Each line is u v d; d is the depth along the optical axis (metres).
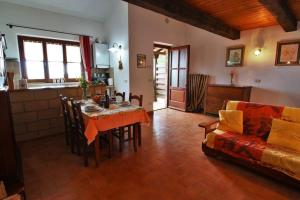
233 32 4.59
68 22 4.88
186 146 3.17
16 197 1.58
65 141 3.40
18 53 4.30
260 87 4.66
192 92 5.96
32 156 2.79
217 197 1.91
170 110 5.98
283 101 4.33
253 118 2.69
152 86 5.45
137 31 4.84
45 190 2.01
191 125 4.34
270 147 2.25
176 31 5.82
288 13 3.20
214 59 5.51
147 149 3.05
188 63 5.54
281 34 4.23
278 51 4.28
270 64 4.45
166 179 2.22
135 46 4.86
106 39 5.55
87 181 2.18
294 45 4.05
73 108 2.62
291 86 4.19
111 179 2.21
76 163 2.59
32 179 2.21
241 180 2.20
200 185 2.11
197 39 5.86
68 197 1.90
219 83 5.48
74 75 5.27
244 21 3.96
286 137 2.24
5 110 1.72
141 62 5.06
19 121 3.29
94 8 4.91
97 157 2.49
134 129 2.90
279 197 1.91
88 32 5.26
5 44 3.85
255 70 4.70
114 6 4.98
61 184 2.11
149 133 3.79
